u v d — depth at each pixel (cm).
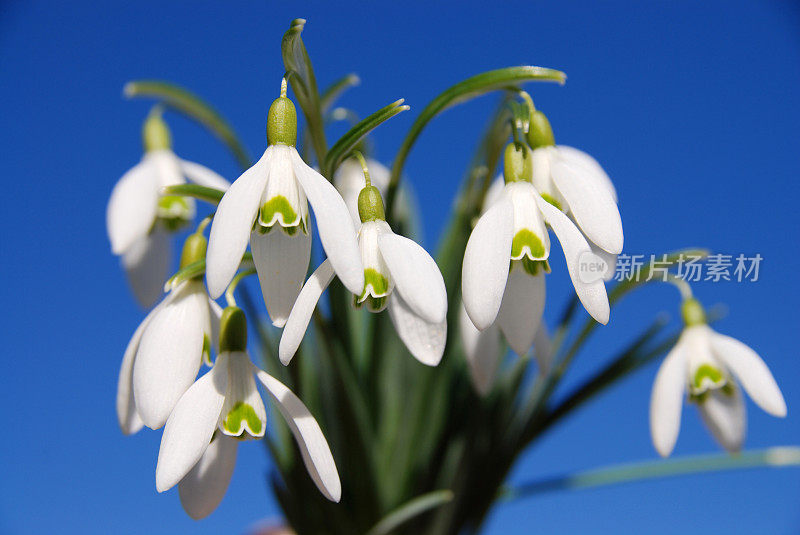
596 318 25
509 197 26
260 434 26
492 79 27
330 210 24
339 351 30
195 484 27
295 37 26
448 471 32
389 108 26
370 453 31
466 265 25
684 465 32
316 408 32
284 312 25
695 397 30
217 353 26
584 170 26
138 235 31
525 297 26
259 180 25
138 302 34
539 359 29
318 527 32
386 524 30
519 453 31
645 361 31
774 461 31
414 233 35
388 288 25
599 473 32
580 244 25
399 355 33
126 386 27
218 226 24
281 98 25
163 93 32
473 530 32
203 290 26
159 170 32
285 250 25
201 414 25
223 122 33
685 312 30
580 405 31
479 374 29
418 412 32
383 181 33
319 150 28
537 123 27
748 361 29
